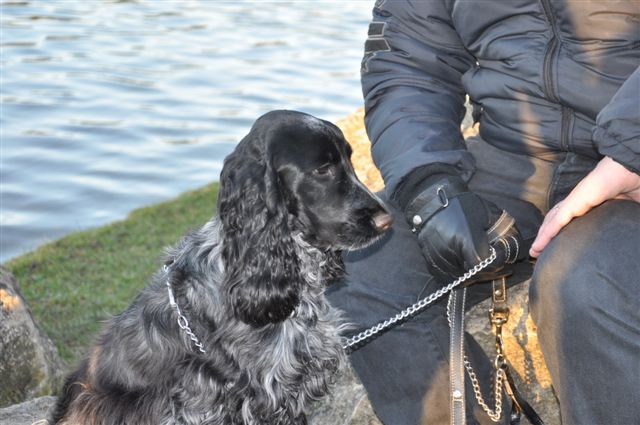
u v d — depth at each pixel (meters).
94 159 13.74
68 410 3.68
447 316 3.73
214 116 16.50
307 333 3.50
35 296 8.25
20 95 17.41
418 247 3.75
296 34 26.52
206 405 3.38
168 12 30.11
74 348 7.03
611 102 3.07
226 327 3.36
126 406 3.47
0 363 4.98
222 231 3.41
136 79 19.31
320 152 3.28
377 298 3.71
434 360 3.61
